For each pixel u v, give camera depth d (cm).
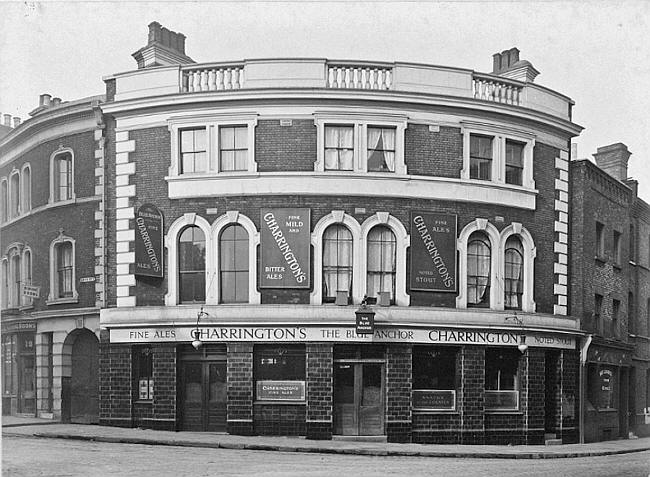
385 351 2088
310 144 2128
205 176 2142
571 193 2498
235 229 2148
